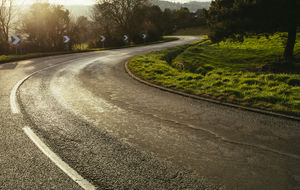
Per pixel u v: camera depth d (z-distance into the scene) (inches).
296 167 127.3
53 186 109.6
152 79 402.9
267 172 122.6
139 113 220.5
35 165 127.0
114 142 157.2
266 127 185.3
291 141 159.9
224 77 407.5
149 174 119.9
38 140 157.8
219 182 113.7
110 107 239.1
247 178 117.2
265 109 226.8
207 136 168.2
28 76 408.2
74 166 126.8
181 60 813.9
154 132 175.3
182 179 115.8
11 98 263.3
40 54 820.0
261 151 145.7
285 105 237.5
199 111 227.8
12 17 1066.7
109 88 331.9
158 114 218.2
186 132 175.6
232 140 161.6
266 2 562.6
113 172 121.5
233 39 691.4
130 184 111.6
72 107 236.1
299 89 308.8
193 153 142.9
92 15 1748.3
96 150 145.4
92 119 202.2
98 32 1675.7
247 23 607.5
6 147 147.0
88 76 428.8
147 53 933.8
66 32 1177.4
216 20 672.4
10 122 190.2
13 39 687.1
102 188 108.5
